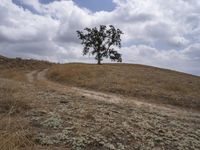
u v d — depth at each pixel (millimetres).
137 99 22203
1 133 5828
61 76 36594
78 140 6691
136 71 45469
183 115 15312
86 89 27016
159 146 7277
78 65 50719
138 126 8617
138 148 6871
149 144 7238
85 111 9500
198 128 10148
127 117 9602
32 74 45562
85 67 45656
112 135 7414
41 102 10492
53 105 10211
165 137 7910
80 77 34469
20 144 5703
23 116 8266
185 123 10852
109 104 12438
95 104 11703
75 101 11617
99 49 69188
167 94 23734
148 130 8383
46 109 9375
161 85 29172
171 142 7633
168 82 32312
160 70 56906
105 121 8570
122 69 47312
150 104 19625
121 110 11039
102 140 6938
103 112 9945
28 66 61062
